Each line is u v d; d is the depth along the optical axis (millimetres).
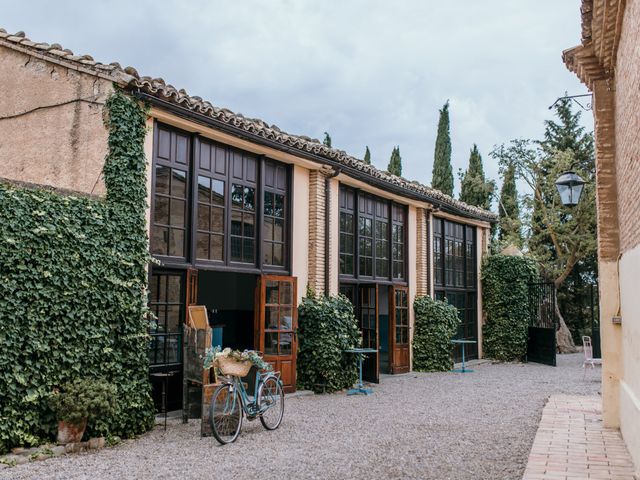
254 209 10180
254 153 10180
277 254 10688
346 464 5984
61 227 6641
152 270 8125
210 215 9219
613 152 7805
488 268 18125
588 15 6898
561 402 9836
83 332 6750
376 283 12695
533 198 22984
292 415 8719
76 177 7730
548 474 5441
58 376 6496
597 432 7383
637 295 5797
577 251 22609
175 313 8586
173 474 5617
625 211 6805
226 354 7211
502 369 15539
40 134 8094
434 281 15984
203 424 7234
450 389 11664
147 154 8078
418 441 7039
